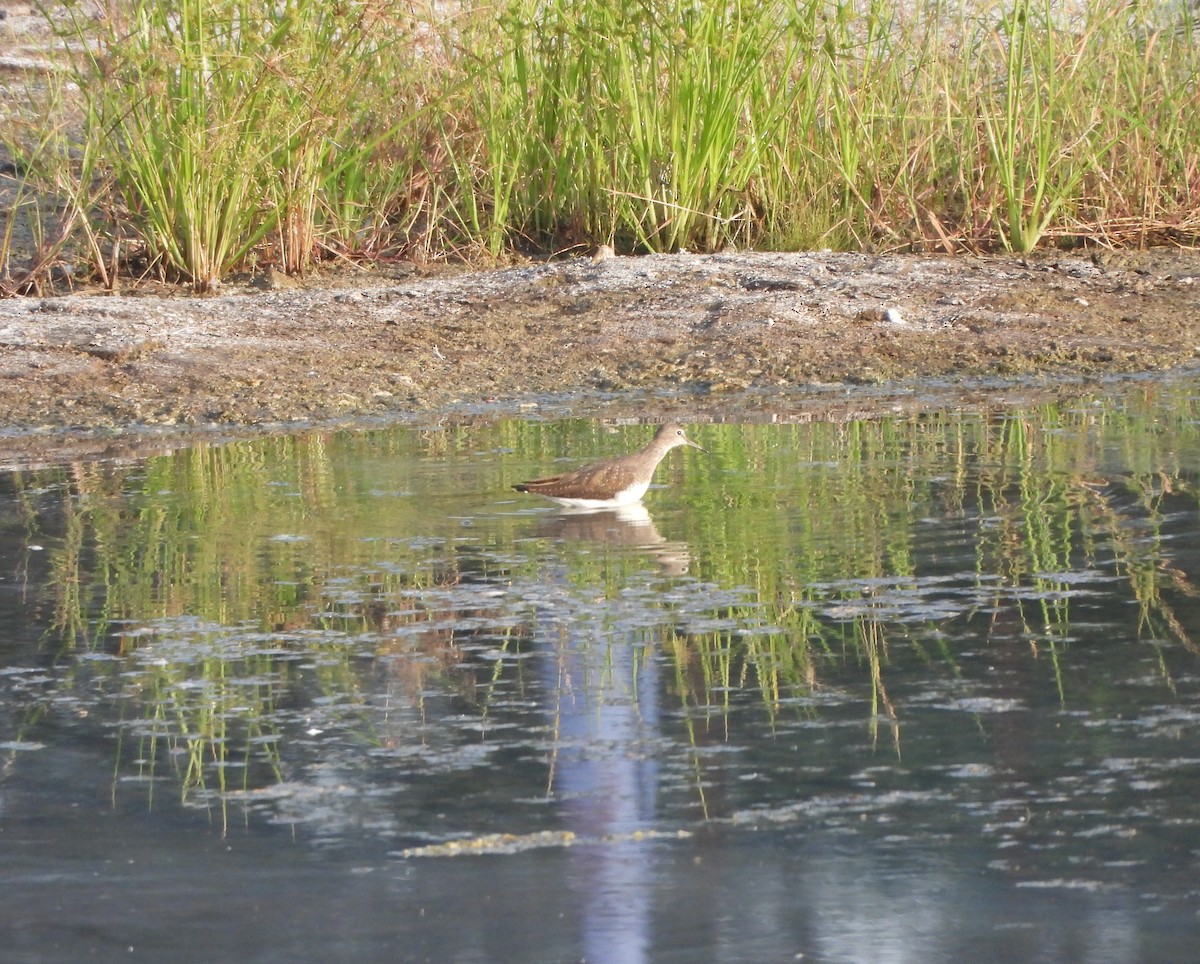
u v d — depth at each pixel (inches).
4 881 405.7
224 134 1270.9
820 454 874.1
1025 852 407.5
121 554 700.7
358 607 617.6
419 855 415.8
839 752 470.0
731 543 695.7
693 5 1353.3
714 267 1305.4
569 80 1385.3
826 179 1401.3
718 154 1368.1
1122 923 372.8
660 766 465.1
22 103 1416.1
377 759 476.4
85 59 1355.8
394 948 369.4
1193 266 1323.8
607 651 560.7
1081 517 719.7
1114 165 1422.2
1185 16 1453.0
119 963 365.4
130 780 465.1
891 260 1333.7
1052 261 1342.3
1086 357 1119.0
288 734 496.1
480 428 977.5
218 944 372.8
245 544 713.6
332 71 1283.2
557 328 1200.2
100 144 1288.1
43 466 895.7
